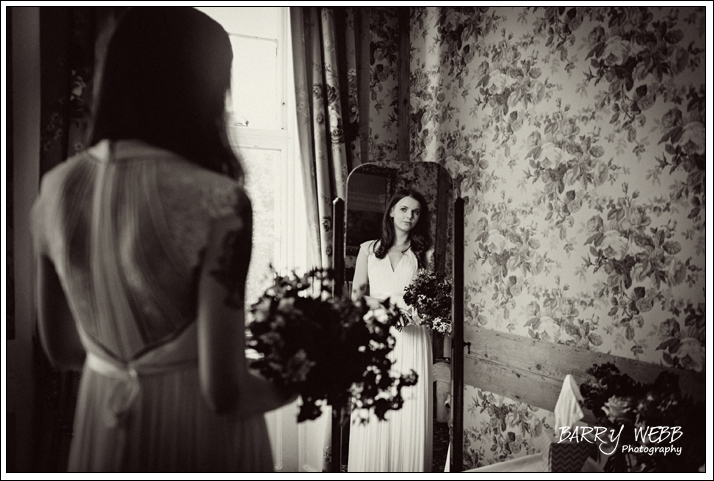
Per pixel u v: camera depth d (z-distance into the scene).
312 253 2.61
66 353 1.28
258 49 2.74
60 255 1.08
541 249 2.31
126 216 1.04
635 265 1.98
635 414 1.76
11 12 2.09
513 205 2.42
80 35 2.12
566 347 2.21
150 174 1.05
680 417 1.74
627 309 2.01
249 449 1.22
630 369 2.00
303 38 2.59
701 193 1.78
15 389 2.13
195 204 1.04
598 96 2.10
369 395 1.52
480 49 2.56
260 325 1.38
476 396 2.63
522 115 2.37
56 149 2.09
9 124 2.09
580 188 2.16
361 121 2.80
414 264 2.39
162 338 1.09
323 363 1.38
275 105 2.79
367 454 2.43
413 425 2.38
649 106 1.93
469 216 2.65
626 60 2.00
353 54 2.70
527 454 2.37
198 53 1.14
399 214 2.39
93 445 1.13
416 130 2.88
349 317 1.47
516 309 2.43
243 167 1.21
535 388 2.34
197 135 1.12
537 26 2.31
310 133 2.62
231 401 1.09
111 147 1.07
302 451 2.88
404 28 2.90
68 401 2.14
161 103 1.10
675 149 1.86
